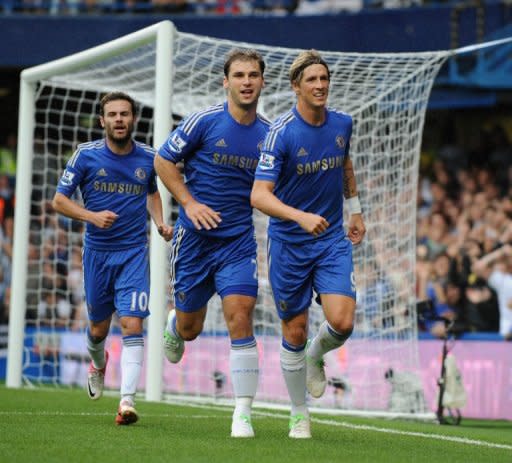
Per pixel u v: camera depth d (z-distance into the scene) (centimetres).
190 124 1501
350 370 2616
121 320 1692
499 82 3869
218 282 1522
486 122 4128
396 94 2633
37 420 1728
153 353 2375
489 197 3931
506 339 2692
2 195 4200
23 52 4275
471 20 4016
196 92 2747
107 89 2877
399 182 2658
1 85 4447
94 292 1767
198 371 2880
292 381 1502
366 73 2594
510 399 2653
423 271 3375
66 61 2658
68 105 4216
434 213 3756
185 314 1620
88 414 1881
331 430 1731
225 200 1523
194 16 4262
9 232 4003
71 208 1692
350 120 1470
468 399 2720
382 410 2550
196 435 1516
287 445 1395
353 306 1430
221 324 2922
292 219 1350
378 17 4147
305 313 1493
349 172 1533
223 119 1505
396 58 2547
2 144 4422
